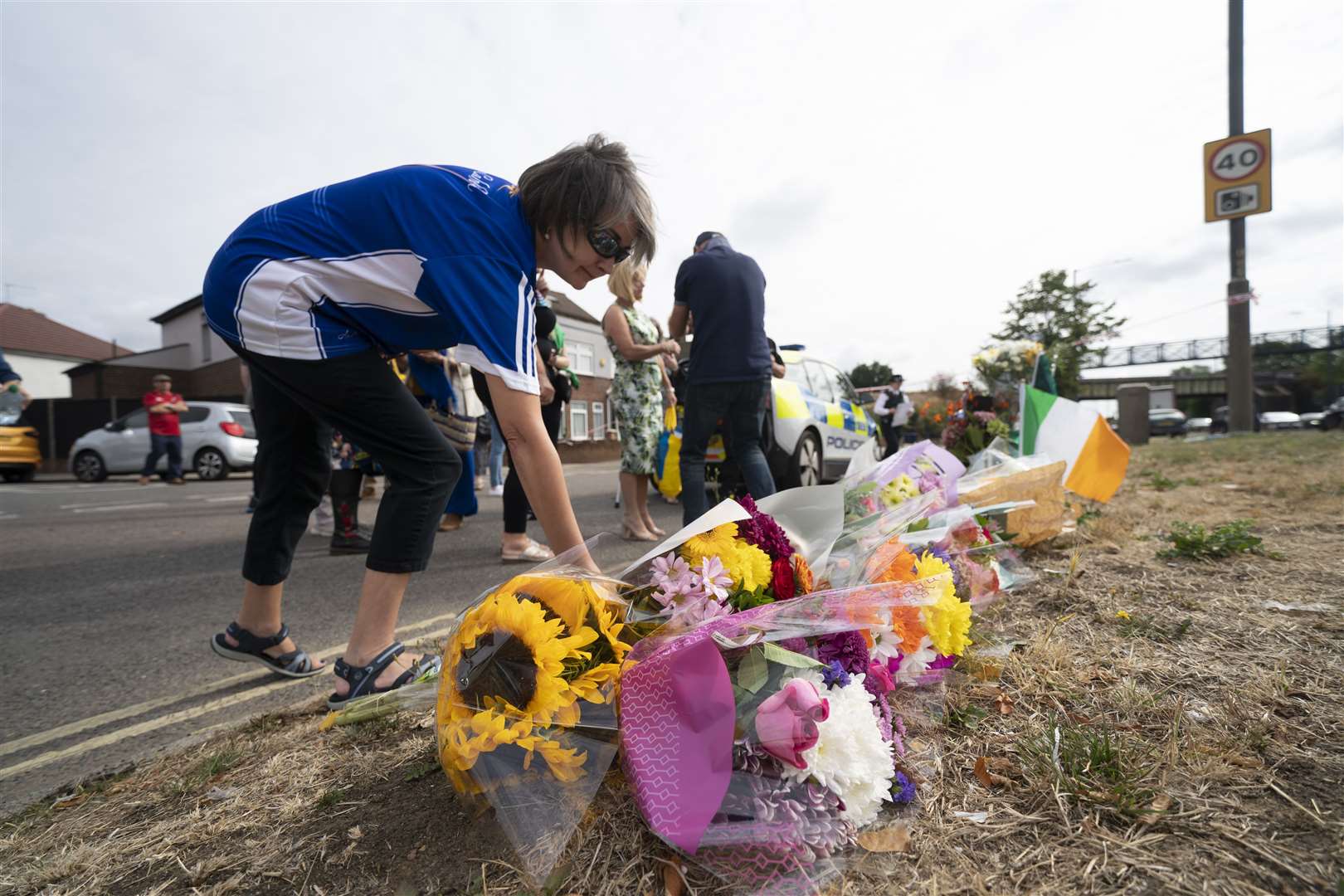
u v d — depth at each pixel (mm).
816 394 6348
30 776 1498
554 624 1080
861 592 1217
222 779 1387
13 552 4270
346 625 2586
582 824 1099
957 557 1870
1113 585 2283
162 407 10688
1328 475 4906
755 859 981
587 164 1368
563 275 1505
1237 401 12820
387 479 1666
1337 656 1603
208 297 1533
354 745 1483
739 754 1052
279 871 1073
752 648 1132
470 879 1022
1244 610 1969
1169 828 1018
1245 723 1303
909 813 1105
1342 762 1161
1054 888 917
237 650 1959
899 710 1331
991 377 4184
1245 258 12562
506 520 3691
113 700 1939
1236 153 12078
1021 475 2760
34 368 29312
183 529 5156
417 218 1381
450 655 1152
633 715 1053
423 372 3199
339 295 1462
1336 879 892
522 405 1309
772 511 1472
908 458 2119
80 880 1084
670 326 3438
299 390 1539
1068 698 1466
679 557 1250
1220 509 3781
